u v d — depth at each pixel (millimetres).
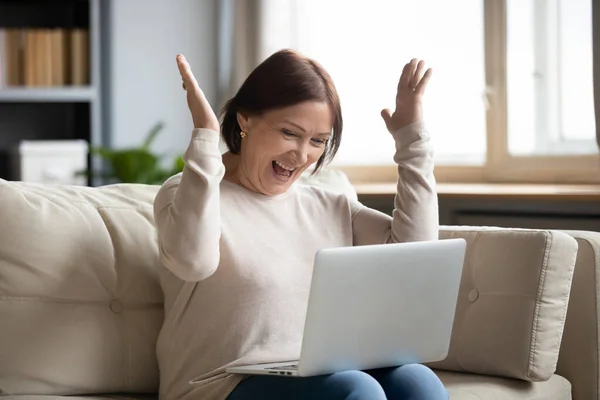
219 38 5672
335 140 2240
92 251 2201
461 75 4703
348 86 5059
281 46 5148
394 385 1955
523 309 2396
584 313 2562
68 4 5879
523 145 4477
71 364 2125
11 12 5844
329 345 1858
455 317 2529
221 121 2229
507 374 2406
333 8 5070
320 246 2229
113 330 2205
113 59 5652
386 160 4969
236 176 2215
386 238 2320
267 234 2152
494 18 4523
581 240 2570
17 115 5875
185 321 2094
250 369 1936
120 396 2211
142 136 5715
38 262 2115
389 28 4926
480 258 2516
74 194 2291
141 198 2383
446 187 4242
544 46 4355
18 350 2072
